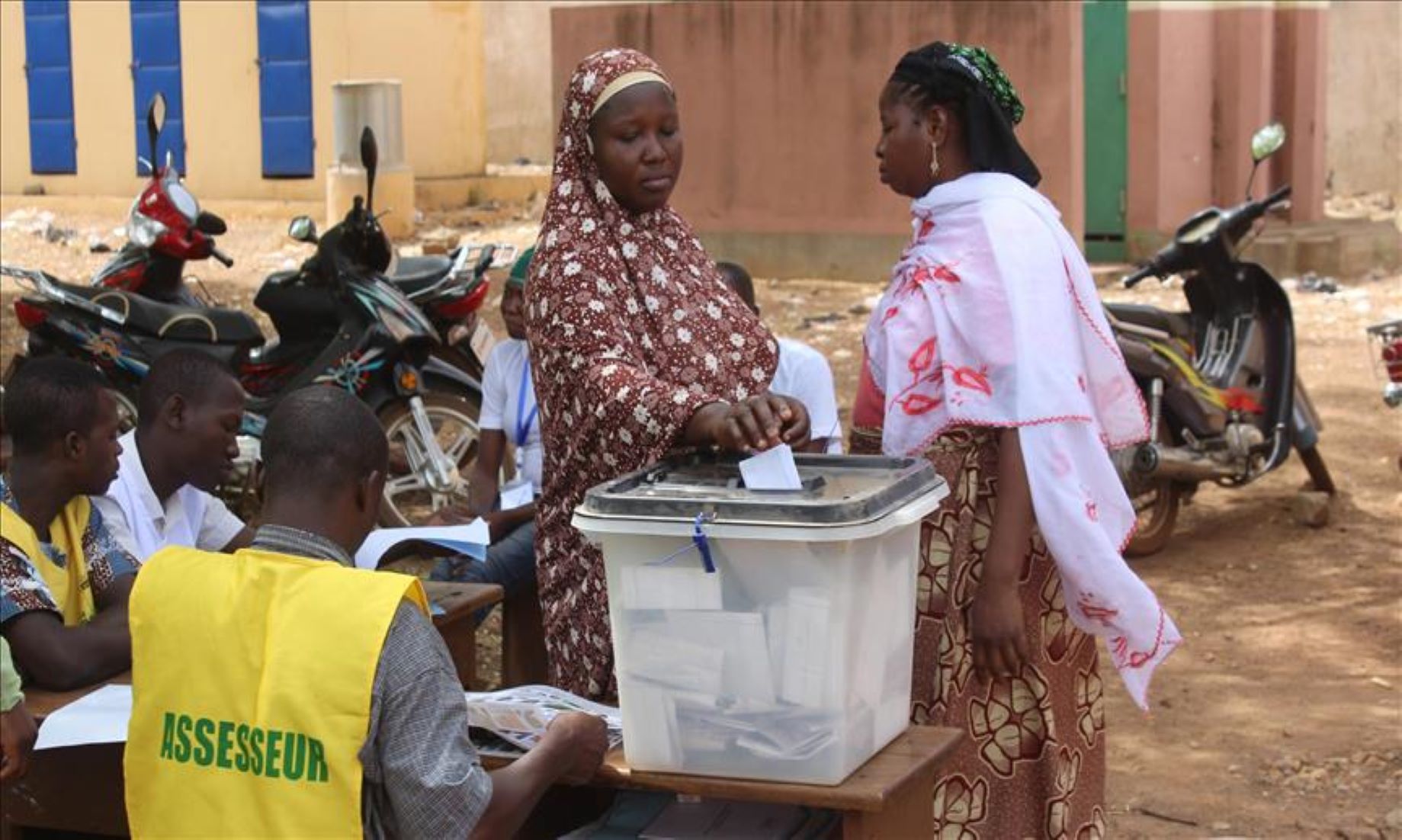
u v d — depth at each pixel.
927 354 3.48
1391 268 13.39
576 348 3.19
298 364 7.14
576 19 13.61
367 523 2.93
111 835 3.69
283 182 16.98
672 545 2.75
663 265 3.31
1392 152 17.75
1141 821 4.66
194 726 2.74
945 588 3.49
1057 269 3.43
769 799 2.79
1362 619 6.20
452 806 2.64
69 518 3.69
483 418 5.33
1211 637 6.09
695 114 13.38
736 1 13.09
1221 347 7.16
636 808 3.17
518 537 4.95
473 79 17.88
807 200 13.11
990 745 3.57
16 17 18.22
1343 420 9.02
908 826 2.96
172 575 2.82
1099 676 3.78
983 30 12.21
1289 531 7.27
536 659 5.02
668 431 3.02
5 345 11.22
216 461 4.01
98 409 3.65
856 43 12.76
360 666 2.64
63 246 15.59
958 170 3.58
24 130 18.41
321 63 16.64
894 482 2.86
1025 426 3.34
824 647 2.71
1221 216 7.05
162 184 7.29
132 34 17.58
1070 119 11.96
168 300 7.40
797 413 2.94
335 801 2.63
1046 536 3.36
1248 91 13.62
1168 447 6.84
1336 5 17.77
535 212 16.91
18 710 3.07
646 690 2.83
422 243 15.03
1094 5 13.41
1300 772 4.95
